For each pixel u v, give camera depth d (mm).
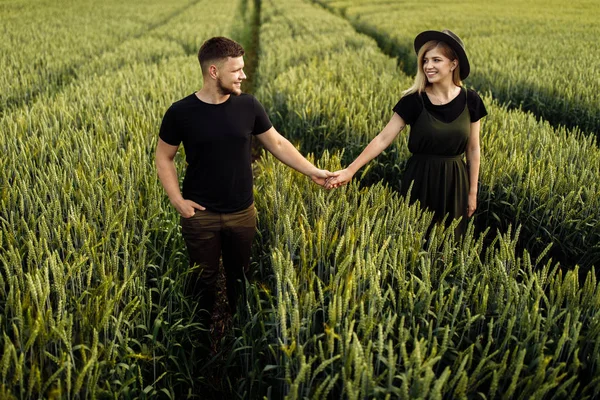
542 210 3828
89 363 1679
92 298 2143
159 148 2715
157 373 2555
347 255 2330
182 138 2660
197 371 2803
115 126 4988
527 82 8398
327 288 2143
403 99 3166
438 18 21422
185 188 2854
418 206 2961
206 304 3152
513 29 18000
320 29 17906
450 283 2438
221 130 2600
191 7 30625
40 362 1890
